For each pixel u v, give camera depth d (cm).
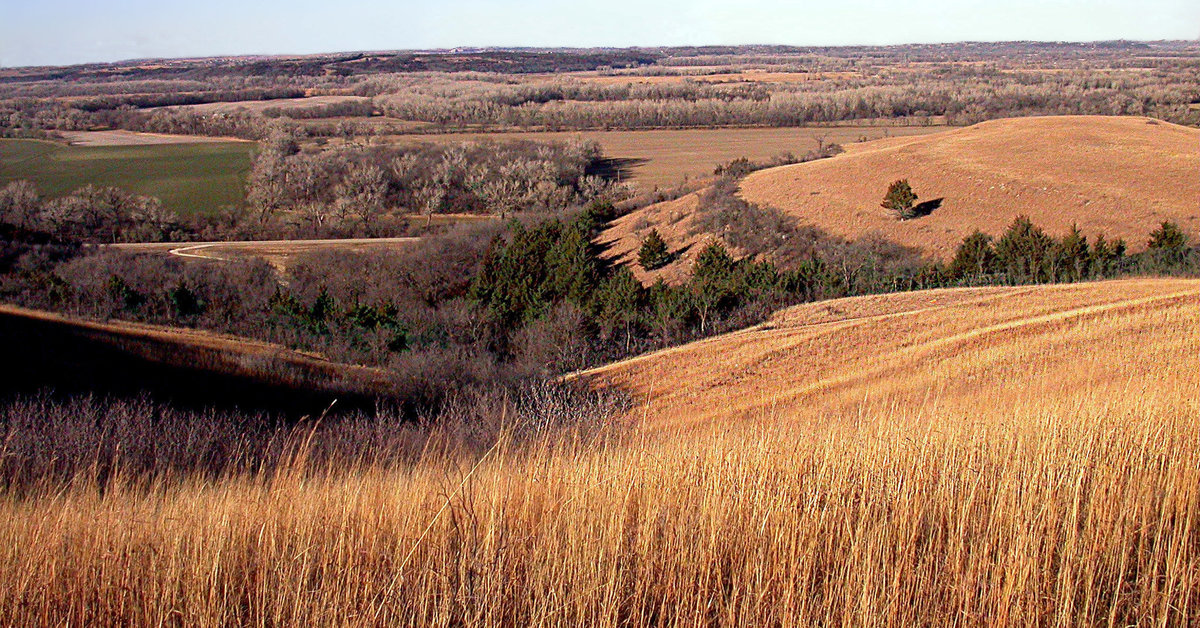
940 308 2414
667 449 479
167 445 821
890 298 2878
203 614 321
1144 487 398
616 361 2509
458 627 324
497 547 356
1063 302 2258
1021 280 3262
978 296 2684
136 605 325
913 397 1224
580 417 975
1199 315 1584
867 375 1673
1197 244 3703
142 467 707
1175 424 503
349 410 1580
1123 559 336
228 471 630
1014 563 338
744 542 370
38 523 369
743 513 388
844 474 424
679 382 1939
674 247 4838
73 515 388
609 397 1558
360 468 564
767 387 1777
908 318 2317
